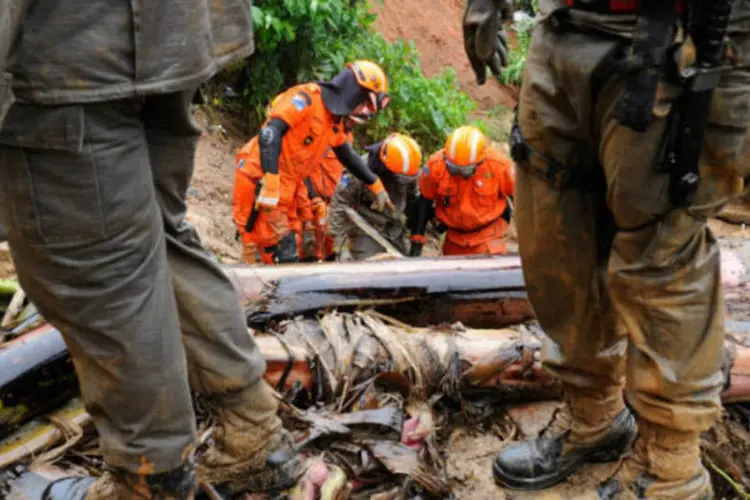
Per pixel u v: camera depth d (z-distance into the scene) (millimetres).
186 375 1752
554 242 2061
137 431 1704
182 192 1856
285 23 6898
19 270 1604
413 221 5559
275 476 2049
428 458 2512
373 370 2691
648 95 1688
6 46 1314
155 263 1657
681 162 1773
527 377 2746
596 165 1971
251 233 5223
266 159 4863
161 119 1731
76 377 2488
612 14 1720
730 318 2914
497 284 3061
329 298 2963
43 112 1455
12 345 2416
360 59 7996
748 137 1813
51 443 2354
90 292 1582
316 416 2422
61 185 1503
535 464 2389
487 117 10055
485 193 5035
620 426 2396
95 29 1439
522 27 11258
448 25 10750
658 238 1870
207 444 2324
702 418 1994
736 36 1722
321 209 5730
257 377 1961
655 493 2119
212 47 1646
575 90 1815
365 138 8188
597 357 2219
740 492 2549
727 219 4961
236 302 1944
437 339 2781
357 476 2326
